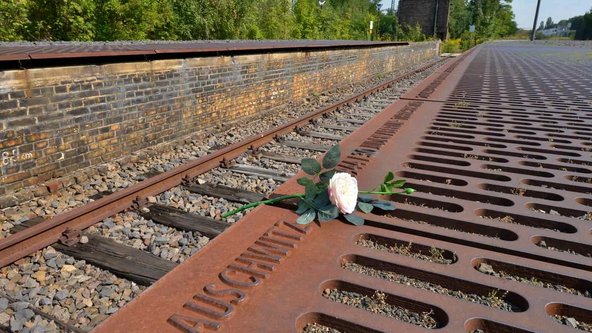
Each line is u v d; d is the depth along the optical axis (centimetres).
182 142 648
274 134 643
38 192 433
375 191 250
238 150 553
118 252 311
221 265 163
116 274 290
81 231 338
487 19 6738
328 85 1250
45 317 242
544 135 482
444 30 5412
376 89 1175
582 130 510
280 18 2141
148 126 594
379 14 5569
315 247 187
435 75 1351
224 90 753
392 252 201
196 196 420
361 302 165
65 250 311
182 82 648
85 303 259
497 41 7725
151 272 288
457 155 387
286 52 955
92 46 824
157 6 1403
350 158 344
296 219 211
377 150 377
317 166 224
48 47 728
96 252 310
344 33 3372
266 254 173
